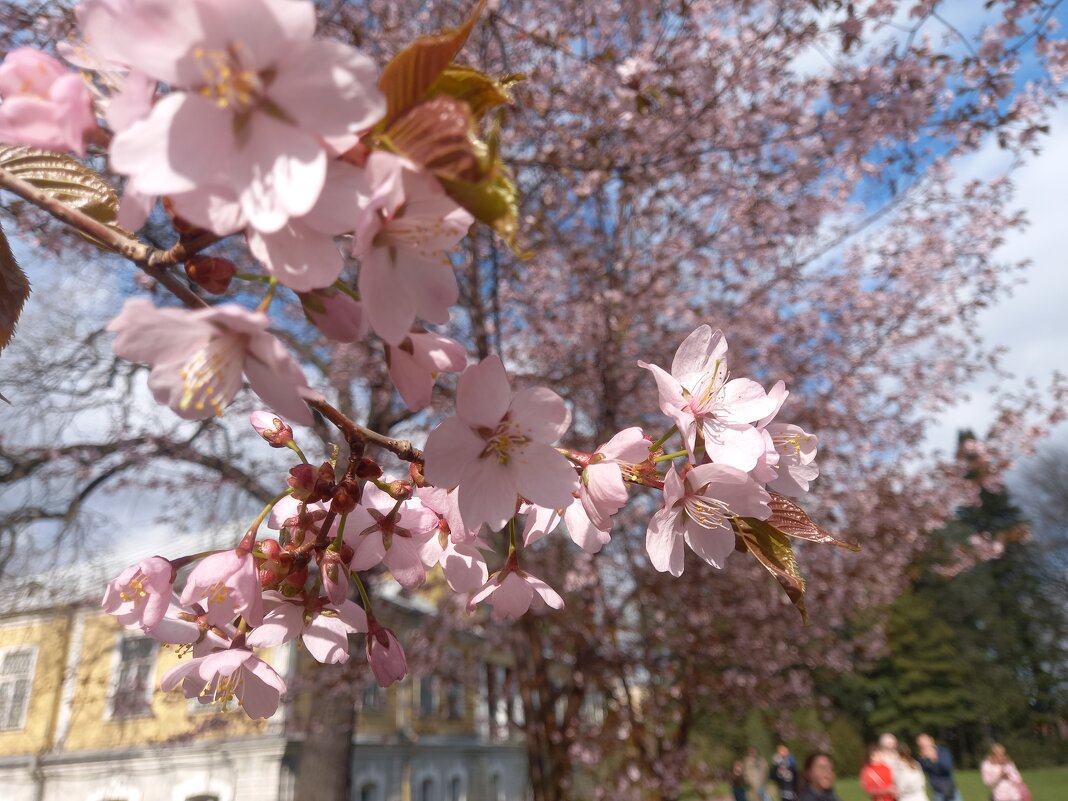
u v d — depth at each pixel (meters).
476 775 17.53
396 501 1.24
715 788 11.61
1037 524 24.09
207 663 1.08
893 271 8.36
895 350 9.11
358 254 0.79
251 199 0.66
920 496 9.42
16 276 1.23
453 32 0.68
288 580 1.10
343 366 7.74
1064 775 20.02
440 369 0.98
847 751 24.20
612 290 7.25
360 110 0.67
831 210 7.94
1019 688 28.89
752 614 8.86
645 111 4.99
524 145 6.55
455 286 0.83
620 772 9.34
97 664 10.72
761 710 11.20
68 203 1.01
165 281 0.88
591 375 7.78
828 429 8.55
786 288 7.96
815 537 1.10
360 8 6.07
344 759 8.51
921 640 29.05
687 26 5.71
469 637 10.51
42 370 7.97
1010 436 9.43
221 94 0.66
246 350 0.79
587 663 8.23
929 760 8.91
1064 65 5.27
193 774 10.94
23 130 0.80
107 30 0.71
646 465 1.20
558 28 6.23
